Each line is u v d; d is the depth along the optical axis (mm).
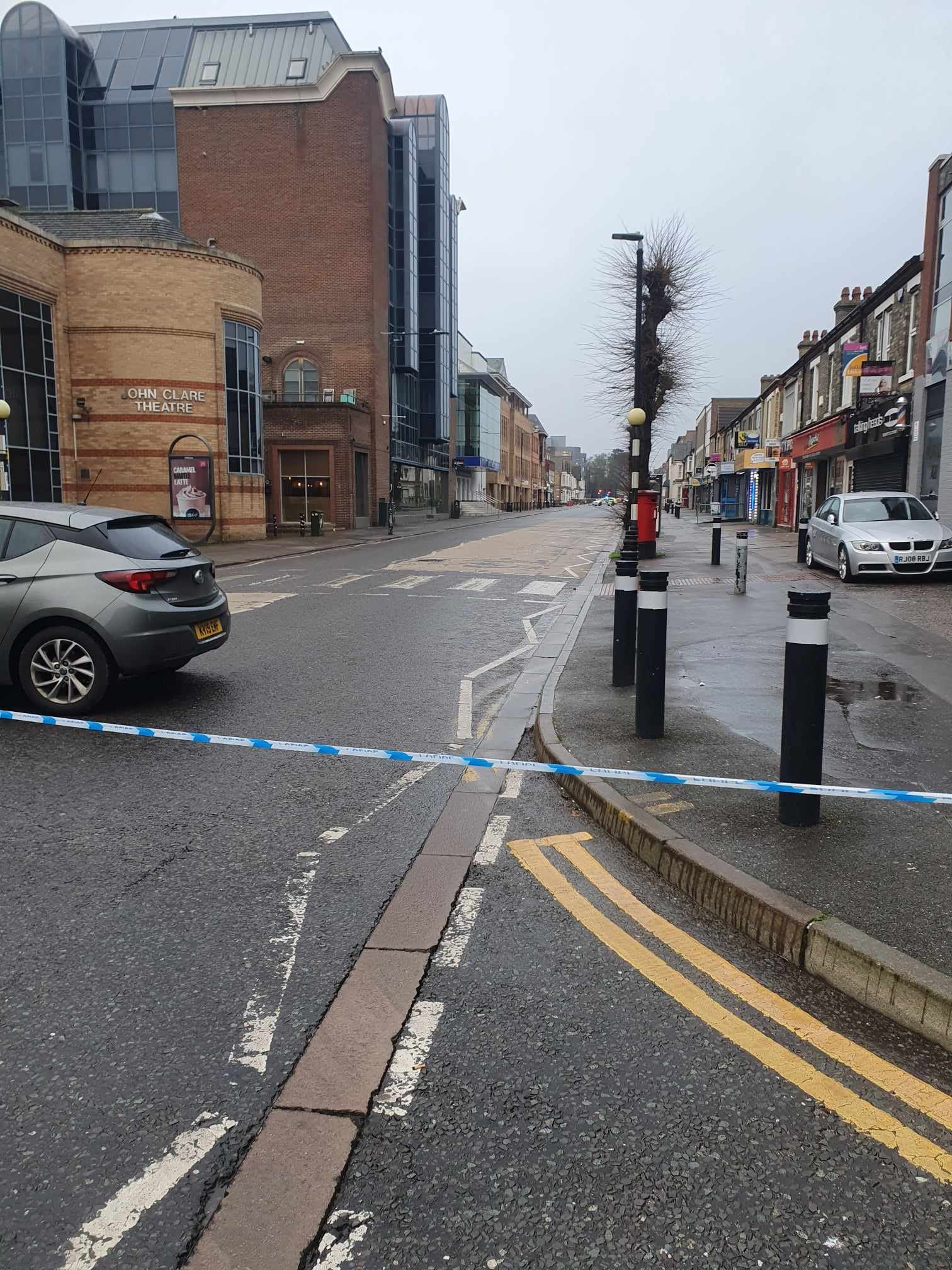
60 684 6684
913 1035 2805
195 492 25734
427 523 50062
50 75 42406
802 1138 2330
